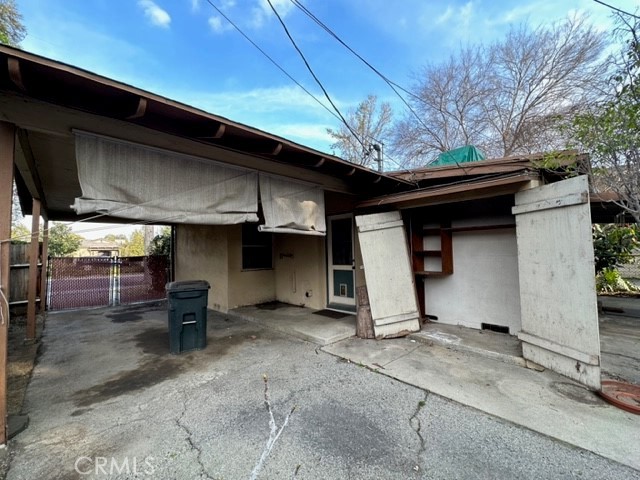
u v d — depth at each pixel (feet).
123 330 17.40
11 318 20.72
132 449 6.70
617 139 8.95
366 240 14.70
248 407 8.43
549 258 10.04
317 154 11.31
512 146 39.06
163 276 29.22
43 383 10.25
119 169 8.50
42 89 6.72
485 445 6.64
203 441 6.95
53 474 5.94
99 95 7.00
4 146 7.06
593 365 8.71
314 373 10.70
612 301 24.82
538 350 10.45
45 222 21.67
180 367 11.53
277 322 17.26
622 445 6.49
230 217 10.91
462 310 15.65
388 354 12.36
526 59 37.65
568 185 9.34
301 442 6.86
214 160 10.49
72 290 24.75
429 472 5.89
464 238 15.62
